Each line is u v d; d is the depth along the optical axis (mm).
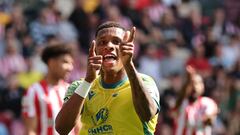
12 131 25266
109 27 10625
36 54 28734
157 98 10547
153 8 32938
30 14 32062
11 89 25812
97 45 10664
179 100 18734
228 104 27094
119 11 32281
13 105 25656
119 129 10547
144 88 10164
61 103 15672
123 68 10742
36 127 15594
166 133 24453
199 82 18641
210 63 29359
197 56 29234
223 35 32906
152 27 31734
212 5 35156
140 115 10305
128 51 10062
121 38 10594
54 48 15469
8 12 31688
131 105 10531
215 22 33312
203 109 18734
